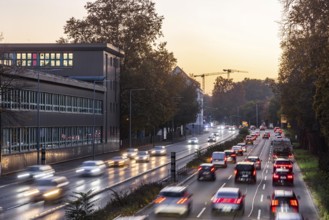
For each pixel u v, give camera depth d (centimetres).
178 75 12238
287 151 7862
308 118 7738
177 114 14300
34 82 6631
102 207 3306
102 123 9425
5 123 5859
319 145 7581
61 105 7625
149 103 10538
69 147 7750
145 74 10506
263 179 5344
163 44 11350
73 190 4253
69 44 9331
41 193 3634
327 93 5209
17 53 9406
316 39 3378
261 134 17238
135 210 3256
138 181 4981
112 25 10738
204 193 4256
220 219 3073
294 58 4522
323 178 4681
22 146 6369
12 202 3669
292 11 3428
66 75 9362
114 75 10150
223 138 15112
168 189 3181
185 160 7669
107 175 5572
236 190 3291
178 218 3050
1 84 5538
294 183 4972
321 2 3250
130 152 8312
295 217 2364
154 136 13088
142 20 10756
